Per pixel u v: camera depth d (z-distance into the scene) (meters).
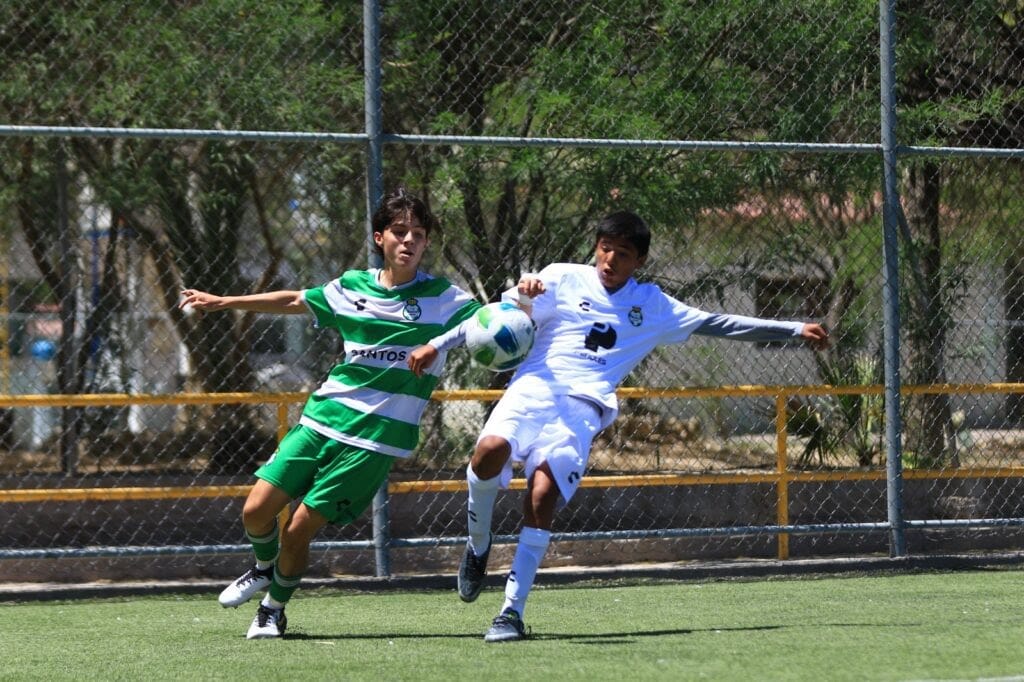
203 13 33.34
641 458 39.69
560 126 33.25
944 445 35.03
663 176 33.06
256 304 19.95
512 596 19.44
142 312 39.28
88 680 16.70
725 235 34.56
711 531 27.78
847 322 35.72
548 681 16.02
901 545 29.44
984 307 36.28
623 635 20.31
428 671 16.86
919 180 35.44
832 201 34.41
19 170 35.25
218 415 38.62
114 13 33.41
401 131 33.81
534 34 33.94
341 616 23.31
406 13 33.41
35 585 26.38
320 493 19.62
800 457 38.12
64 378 37.81
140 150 34.97
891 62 29.31
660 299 20.16
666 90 32.88
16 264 38.88
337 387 19.92
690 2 32.53
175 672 17.17
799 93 32.81
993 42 34.53
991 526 29.67
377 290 20.12
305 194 34.38
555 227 34.00
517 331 19.00
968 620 21.75
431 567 30.17
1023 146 35.50
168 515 31.50
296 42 33.28
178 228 36.47
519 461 19.58
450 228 34.22
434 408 36.03
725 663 17.31
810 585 27.23
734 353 39.06
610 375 19.75
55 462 39.56
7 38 33.62
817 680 16.00
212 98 33.62
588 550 30.75
